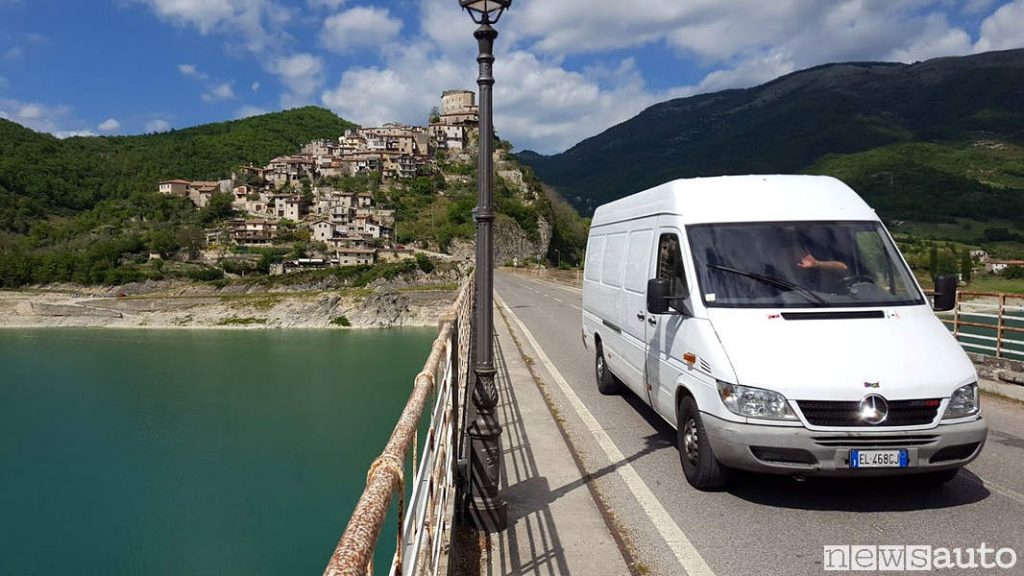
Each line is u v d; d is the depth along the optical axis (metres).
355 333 97.06
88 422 52.97
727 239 5.81
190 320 106.81
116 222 158.50
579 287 42.50
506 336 16.05
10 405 58.50
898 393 4.56
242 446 45.16
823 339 4.97
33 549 29.62
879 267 5.65
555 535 4.61
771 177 6.45
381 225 142.12
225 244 140.62
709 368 5.02
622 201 8.66
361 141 187.75
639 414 8.17
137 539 30.02
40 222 160.00
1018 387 9.10
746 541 4.46
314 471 39.41
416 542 2.38
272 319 105.31
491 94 4.60
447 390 4.06
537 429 7.50
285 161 173.88
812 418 4.57
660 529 4.69
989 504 5.05
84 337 95.94
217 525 30.92
